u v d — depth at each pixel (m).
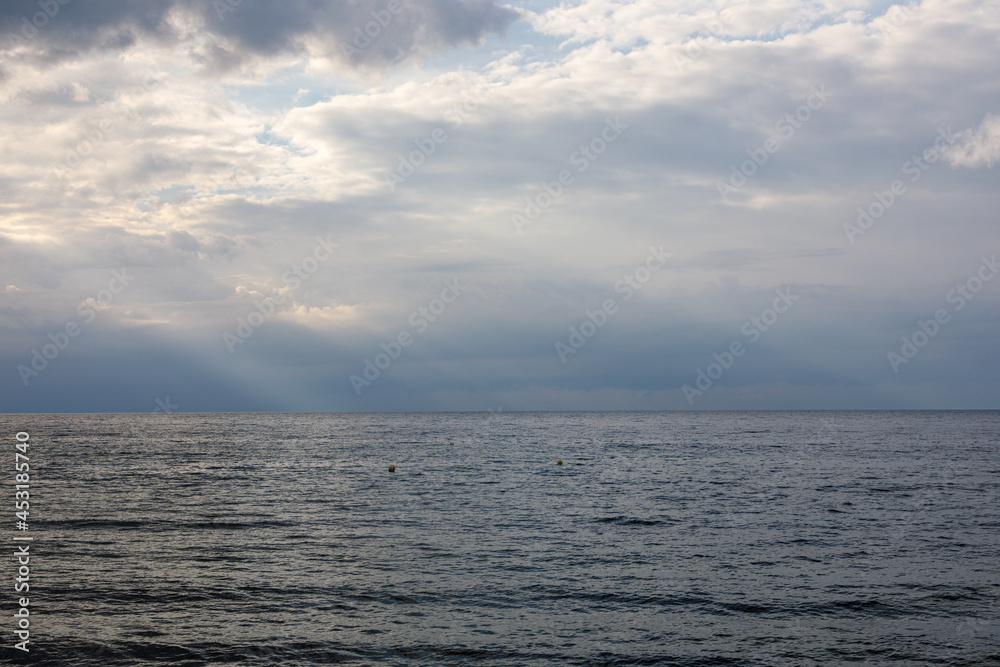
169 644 15.85
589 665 14.91
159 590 19.98
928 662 15.23
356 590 20.14
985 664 15.14
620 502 38.47
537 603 19.08
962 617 18.14
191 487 45.44
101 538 27.64
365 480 50.22
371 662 14.95
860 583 21.22
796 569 22.92
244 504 37.50
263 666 14.70
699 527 30.53
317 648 15.68
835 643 16.27
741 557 24.62
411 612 18.22
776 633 16.91
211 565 23.05
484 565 23.28
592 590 20.33
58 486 45.66
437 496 41.16
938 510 35.31
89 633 16.52
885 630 17.14
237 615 17.86
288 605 18.72
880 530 29.78
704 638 16.53
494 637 16.47
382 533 28.91
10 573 21.86
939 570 22.84
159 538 27.67
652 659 15.27
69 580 21.05
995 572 22.58
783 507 36.47
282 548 25.83
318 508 36.06
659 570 22.72
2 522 31.34
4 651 15.42
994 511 34.94
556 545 26.56
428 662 14.97
